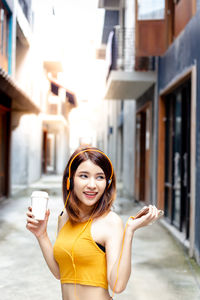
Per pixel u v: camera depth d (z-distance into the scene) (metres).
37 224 1.60
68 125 28.27
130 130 12.40
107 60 9.69
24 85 12.98
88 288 1.42
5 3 8.32
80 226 1.47
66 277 1.47
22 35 11.42
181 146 5.89
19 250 4.88
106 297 1.43
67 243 1.45
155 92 7.85
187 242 5.16
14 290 3.42
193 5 4.86
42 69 17.39
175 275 3.91
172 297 3.28
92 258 1.41
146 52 6.36
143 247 5.11
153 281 3.71
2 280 3.70
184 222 5.89
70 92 19.50
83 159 1.44
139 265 4.25
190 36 5.04
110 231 1.41
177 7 6.08
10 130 10.15
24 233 5.95
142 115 9.97
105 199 1.47
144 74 7.82
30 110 11.09
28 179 14.78
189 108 5.50
